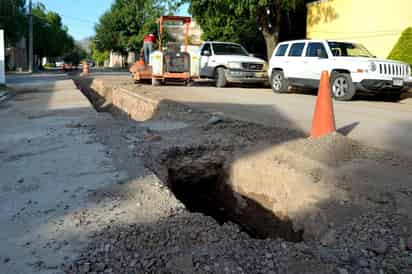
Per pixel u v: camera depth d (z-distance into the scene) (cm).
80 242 286
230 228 317
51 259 264
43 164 483
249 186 516
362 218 328
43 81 2170
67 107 1005
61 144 588
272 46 2056
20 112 938
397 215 324
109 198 370
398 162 445
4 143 604
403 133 612
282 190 451
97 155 522
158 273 251
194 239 294
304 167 446
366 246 287
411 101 1154
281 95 1322
